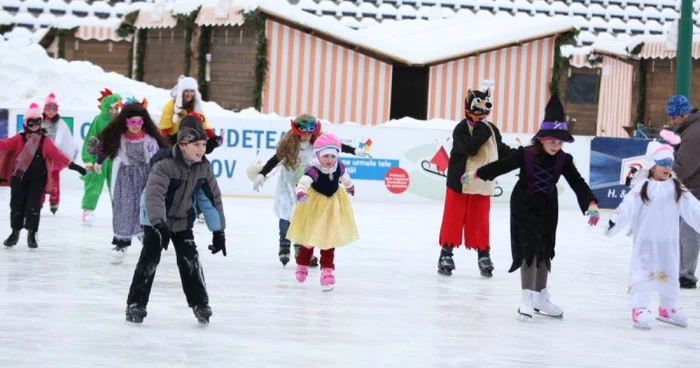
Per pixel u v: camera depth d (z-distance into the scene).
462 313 8.90
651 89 29.84
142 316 7.84
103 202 17.44
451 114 24.33
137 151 10.80
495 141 10.93
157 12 26.59
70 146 14.77
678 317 8.80
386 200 19.25
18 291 9.02
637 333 8.42
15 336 7.23
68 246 11.98
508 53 24.55
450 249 11.02
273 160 11.03
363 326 8.13
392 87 24.61
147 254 7.86
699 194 10.88
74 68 22.25
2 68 21.69
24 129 11.66
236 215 16.00
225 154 18.94
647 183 8.74
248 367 6.60
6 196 17.97
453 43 24.14
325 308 8.84
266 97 23.56
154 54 27.12
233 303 8.88
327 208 9.73
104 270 10.38
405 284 10.32
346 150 11.05
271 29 23.48
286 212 11.05
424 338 7.78
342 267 11.30
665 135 8.98
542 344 7.79
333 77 23.80
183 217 7.84
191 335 7.51
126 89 21.83
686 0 15.24
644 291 8.68
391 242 13.60
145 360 6.67
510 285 10.52
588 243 14.76
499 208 19.45
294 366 6.68
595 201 8.66
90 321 7.85
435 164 19.41
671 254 8.73
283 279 10.30
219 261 11.35
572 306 9.57
